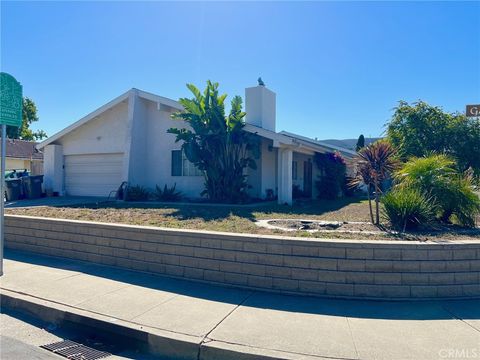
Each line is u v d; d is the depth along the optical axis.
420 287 5.27
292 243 5.55
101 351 4.24
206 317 4.70
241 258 5.84
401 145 13.48
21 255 8.20
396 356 3.71
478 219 8.27
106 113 17.88
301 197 19.14
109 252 7.19
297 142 13.84
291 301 5.27
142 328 4.35
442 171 8.01
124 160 16.27
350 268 5.34
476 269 5.34
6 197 17.28
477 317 4.68
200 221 8.59
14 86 6.66
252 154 14.08
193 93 13.82
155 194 15.81
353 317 4.69
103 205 13.00
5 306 5.52
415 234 6.52
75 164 18.98
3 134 6.55
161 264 6.54
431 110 14.27
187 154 13.78
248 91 15.59
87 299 5.36
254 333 4.23
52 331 4.78
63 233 7.86
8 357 3.99
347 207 13.24
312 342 4.01
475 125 13.80
